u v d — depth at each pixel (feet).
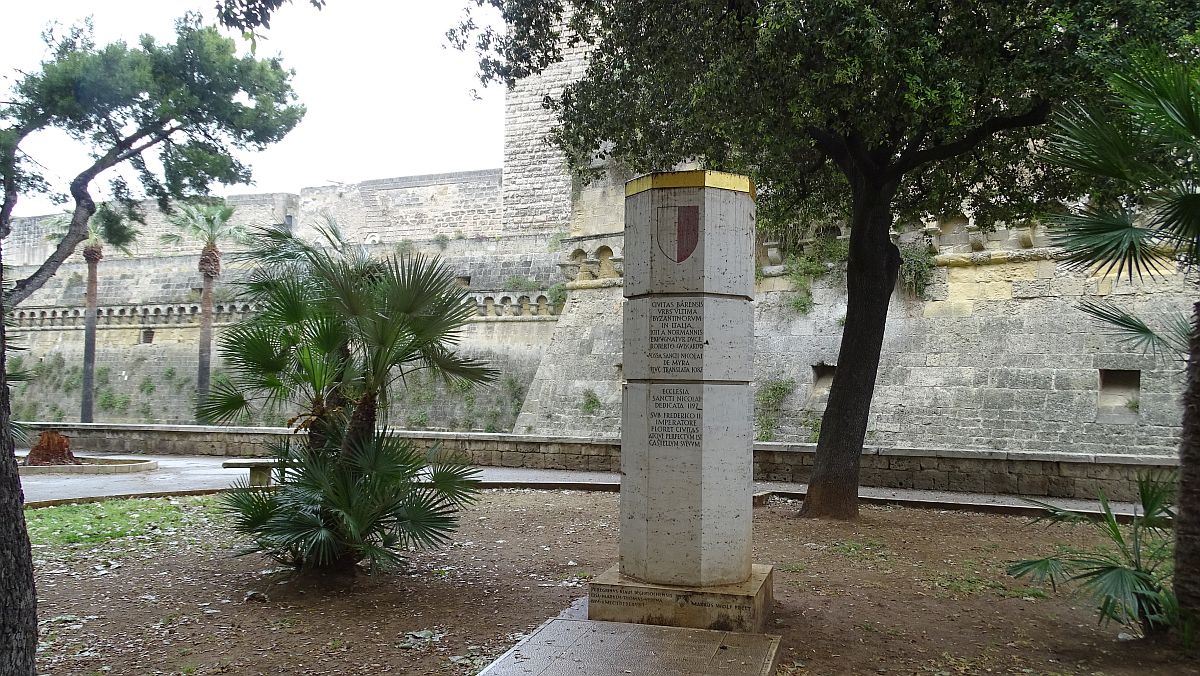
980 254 62.18
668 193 19.51
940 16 32.32
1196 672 16.70
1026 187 42.60
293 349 25.11
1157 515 19.98
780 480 50.42
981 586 24.82
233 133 77.30
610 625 18.58
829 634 19.57
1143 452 52.37
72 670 17.30
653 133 41.27
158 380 118.52
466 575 26.20
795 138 34.30
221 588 24.30
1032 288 59.98
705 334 19.20
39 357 128.88
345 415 25.34
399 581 25.08
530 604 22.59
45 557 28.73
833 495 37.11
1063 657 18.12
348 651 18.49
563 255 86.89
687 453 19.15
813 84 31.35
